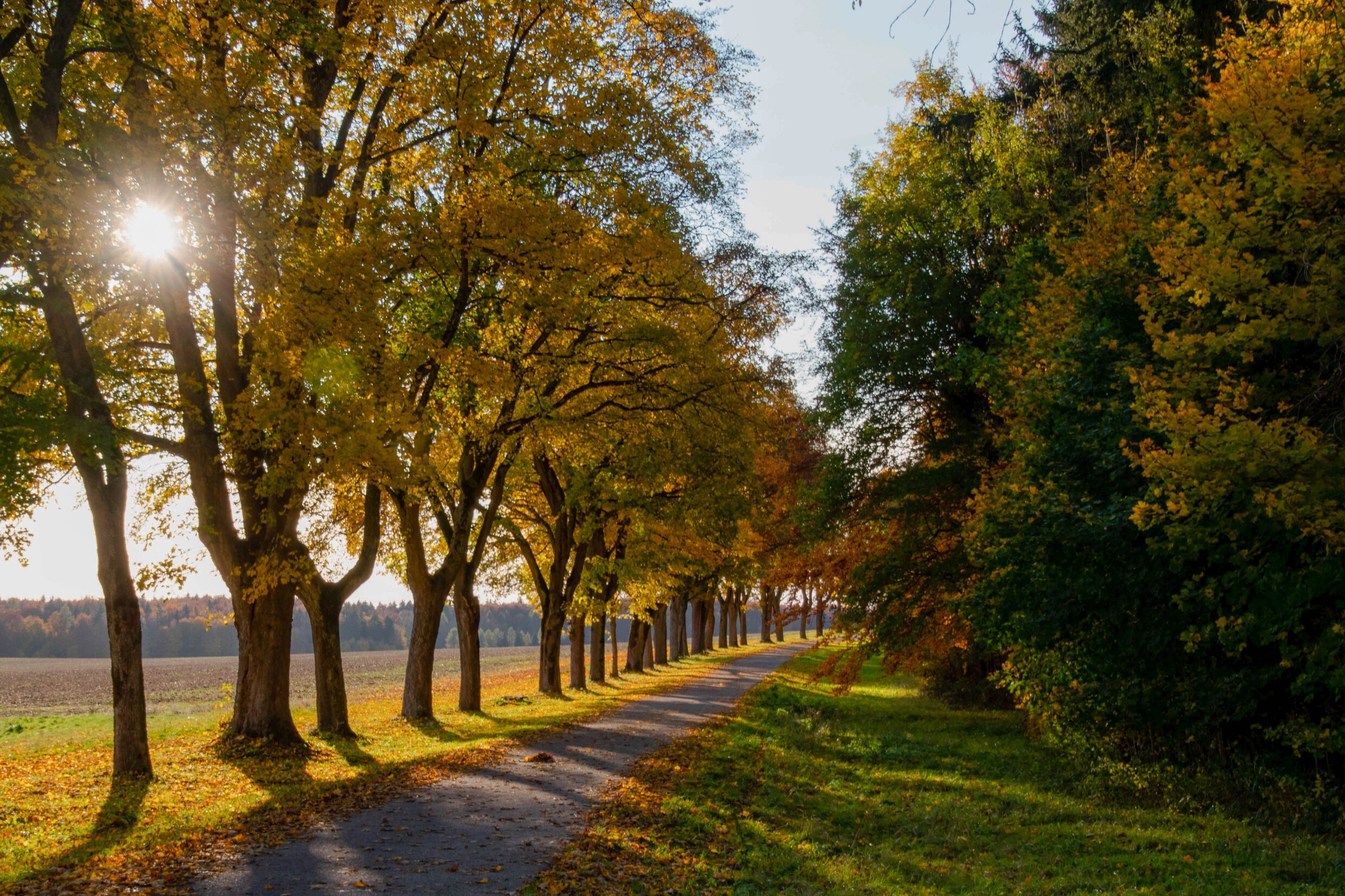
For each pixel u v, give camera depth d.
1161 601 10.94
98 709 31.80
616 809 9.85
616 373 20.25
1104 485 11.63
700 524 23.47
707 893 7.12
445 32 13.37
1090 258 13.00
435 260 13.30
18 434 9.65
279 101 11.50
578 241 14.29
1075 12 19.62
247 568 13.75
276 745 13.93
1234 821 10.09
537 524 30.23
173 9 11.51
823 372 21.78
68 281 10.41
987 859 8.73
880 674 39.75
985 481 15.02
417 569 19.83
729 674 37.97
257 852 7.83
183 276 12.39
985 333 17.78
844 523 21.25
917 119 22.36
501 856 7.72
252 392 11.84
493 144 14.02
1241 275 8.21
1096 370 11.96
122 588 11.55
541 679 28.33
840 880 7.61
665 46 17.78
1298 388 9.10
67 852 7.81
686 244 19.78
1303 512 7.76
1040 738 17.36
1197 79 11.43
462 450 18.66
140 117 10.38
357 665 74.56
